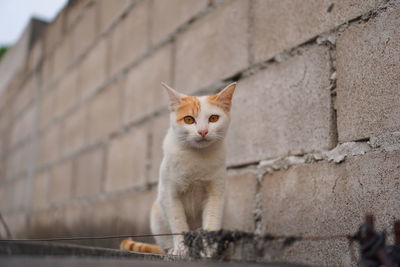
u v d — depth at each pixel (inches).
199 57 130.3
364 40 80.8
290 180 94.3
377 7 79.2
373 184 75.7
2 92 384.8
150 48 158.7
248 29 112.5
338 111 84.9
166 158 85.9
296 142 94.1
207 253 67.0
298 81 95.5
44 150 261.1
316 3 93.0
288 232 92.6
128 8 179.0
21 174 299.0
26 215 274.4
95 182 189.5
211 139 83.5
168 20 149.3
